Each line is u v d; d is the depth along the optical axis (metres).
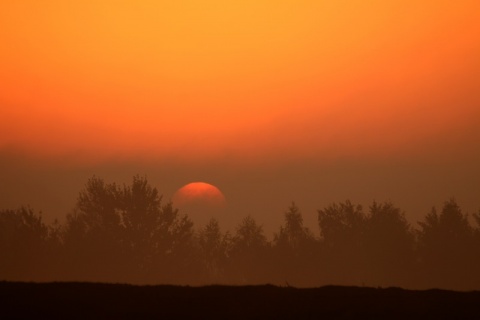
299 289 78.25
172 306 70.62
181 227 180.38
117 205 177.62
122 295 73.38
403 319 68.12
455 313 69.94
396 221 180.88
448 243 176.12
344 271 179.00
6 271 164.12
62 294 72.94
